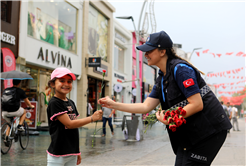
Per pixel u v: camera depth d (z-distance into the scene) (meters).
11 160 5.75
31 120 11.12
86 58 18.44
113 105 2.69
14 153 6.62
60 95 2.89
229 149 7.89
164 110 2.28
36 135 10.80
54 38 15.50
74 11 17.69
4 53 10.95
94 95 20.62
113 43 23.52
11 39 11.75
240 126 23.03
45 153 6.67
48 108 2.83
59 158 2.74
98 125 18.39
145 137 11.35
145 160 5.96
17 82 6.86
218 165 5.55
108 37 22.78
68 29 16.98
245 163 5.75
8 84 11.30
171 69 2.19
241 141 10.15
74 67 17.22
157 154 6.80
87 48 18.81
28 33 13.30
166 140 10.16
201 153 2.11
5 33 11.41
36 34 13.93
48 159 2.80
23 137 7.20
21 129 6.86
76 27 17.92
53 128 2.80
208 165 2.12
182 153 2.29
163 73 2.41
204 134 2.09
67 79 2.89
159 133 13.44
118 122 20.77
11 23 11.87
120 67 26.20
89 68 18.67
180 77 2.10
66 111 2.78
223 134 2.14
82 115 17.73
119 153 6.91
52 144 2.78
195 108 2.05
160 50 2.31
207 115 2.10
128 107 2.63
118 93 24.81
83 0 18.56
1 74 7.39
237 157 6.49
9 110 6.61
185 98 2.15
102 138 10.53
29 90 13.34
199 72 2.22
